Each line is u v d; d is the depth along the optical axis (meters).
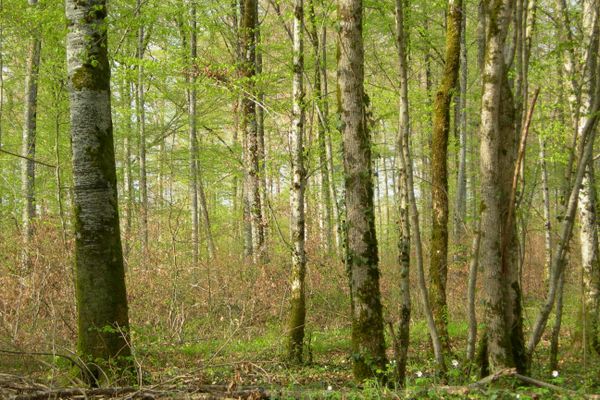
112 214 6.42
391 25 12.88
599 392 6.03
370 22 12.72
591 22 8.38
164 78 13.46
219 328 10.66
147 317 10.08
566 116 10.81
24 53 14.05
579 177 5.69
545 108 10.38
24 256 9.09
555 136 10.33
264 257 13.84
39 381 6.12
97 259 6.28
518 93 6.21
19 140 16.53
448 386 5.54
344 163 6.21
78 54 6.33
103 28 6.34
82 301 6.27
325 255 13.82
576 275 13.40
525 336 8.38
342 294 13.15
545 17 10.27
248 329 10.51
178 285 10.88
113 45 12.48
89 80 6.32
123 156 18.92
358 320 6.17
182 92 17.64
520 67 6.16
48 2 10.53
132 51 15.66
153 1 11.42
